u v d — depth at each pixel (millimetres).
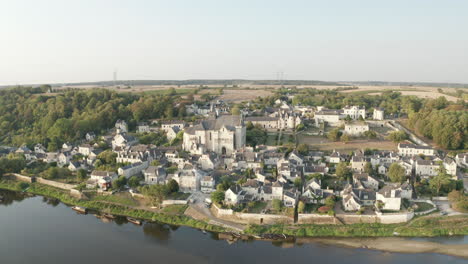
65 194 184625
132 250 131875
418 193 165375
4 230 148625
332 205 151125
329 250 129750
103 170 198750
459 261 121938
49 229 149625
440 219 144625
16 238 141750
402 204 153750
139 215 160375
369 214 145500
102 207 169125
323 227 141875
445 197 160875
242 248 131750
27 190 195500
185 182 179000
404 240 135000
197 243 136000
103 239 140625
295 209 153125
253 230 141750
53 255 129000
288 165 187500
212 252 129375
